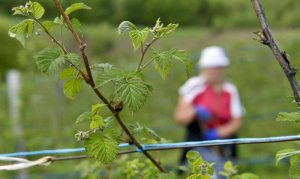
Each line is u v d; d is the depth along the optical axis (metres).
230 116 7.09
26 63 11.24
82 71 2.25
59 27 2.36
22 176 8.92
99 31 26.73
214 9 34.34
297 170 2.23
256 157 10.68
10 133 10.80
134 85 2.16
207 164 2.41
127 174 3.08
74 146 9.76
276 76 15.89
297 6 24.69
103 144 2.25
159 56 2.25
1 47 20.47
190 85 7.17
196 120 7.08
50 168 9.29
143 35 2.18
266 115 12.82
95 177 3.93
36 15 2.20
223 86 7.14
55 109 11.84
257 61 16.48
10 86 11.66
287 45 17.45
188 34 28.19
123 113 6.99
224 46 18.56
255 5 2.21
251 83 15.65
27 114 12.12
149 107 14.07
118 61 16.19
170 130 12.45
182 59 2.25
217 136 7.04
